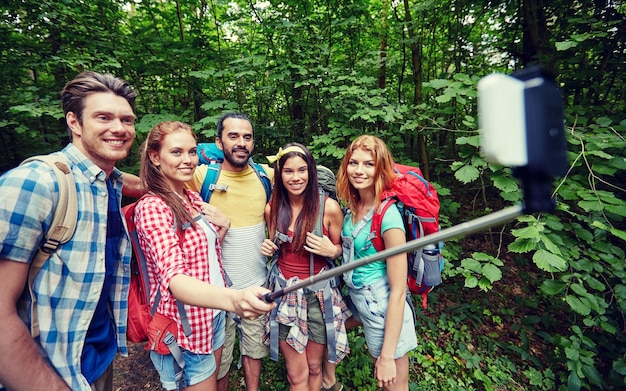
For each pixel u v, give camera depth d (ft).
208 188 6.32
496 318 10.46
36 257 3.12
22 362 2.92
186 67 14.17
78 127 3.50
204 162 6.77
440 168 14.56
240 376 8.02
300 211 6.07
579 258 7.26
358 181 5.44
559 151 1.27
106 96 3.50
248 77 12.79
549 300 10.99
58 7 11.62
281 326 5.98
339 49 15.78
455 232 1.82
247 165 6.70
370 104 10.68
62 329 3.34
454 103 11.77
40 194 3.00
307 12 13.61
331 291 5.95
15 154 16.06
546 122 1.26
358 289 5.66
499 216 1.53
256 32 14.53
